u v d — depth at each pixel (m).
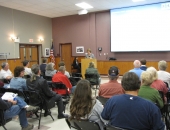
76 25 9.84
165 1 7.44
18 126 3.07
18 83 3.11
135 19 8.13
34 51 9.70
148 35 7.93
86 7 8.30
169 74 3.26
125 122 1.33
